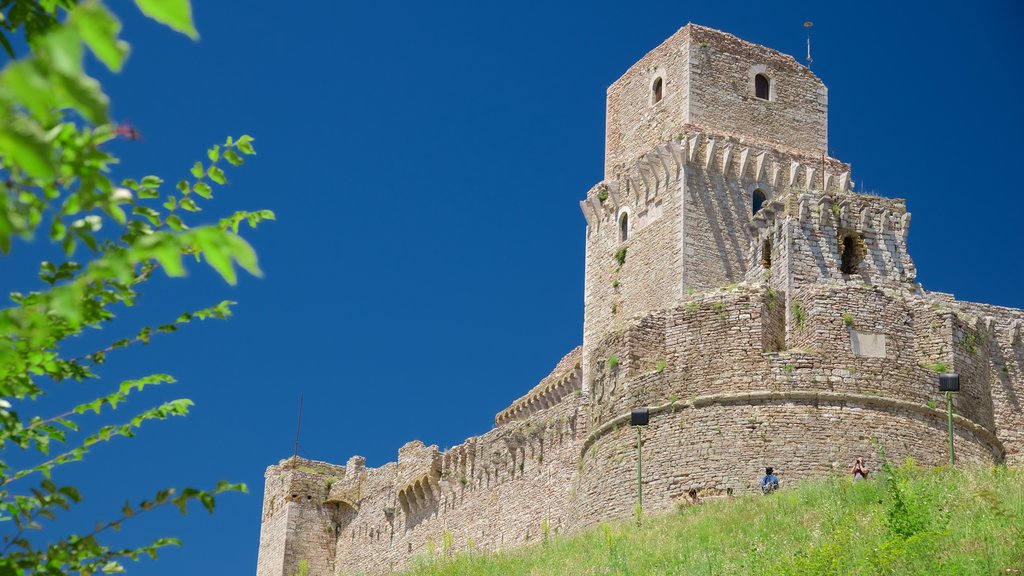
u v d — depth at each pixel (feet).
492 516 219.20
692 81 219.41
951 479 131.13
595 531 154.71
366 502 270.67
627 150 229.04
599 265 223.51
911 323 164.96
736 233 209.56
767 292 166.30
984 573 91.50
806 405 158.10
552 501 201.36
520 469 214.48
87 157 32.50
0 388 44.78
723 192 211.20
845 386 159.02
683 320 167.53
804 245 171.01
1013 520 104.68
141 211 42.32
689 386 163.43
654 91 227.61
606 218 224.74
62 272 43.37
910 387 160.15
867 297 163.73
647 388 166.61
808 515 127.85
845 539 107.04
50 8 38.50
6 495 47.42
